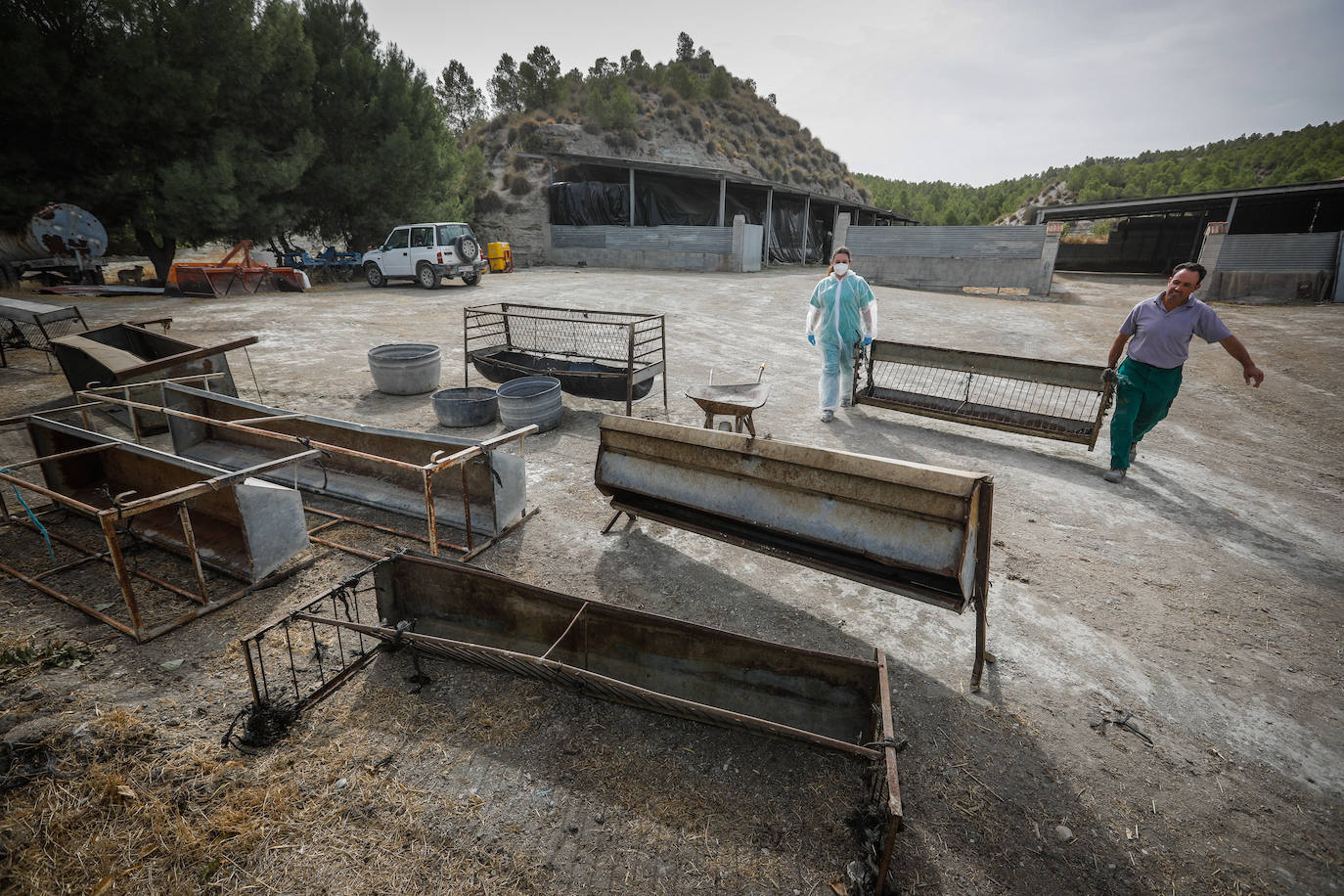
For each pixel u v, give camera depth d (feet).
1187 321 16.14
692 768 8.43
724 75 167.53
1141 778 8.47
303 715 9.20
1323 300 57.16
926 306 52.70
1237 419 24.84
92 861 7.02
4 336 32.12
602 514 16.08
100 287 52.37
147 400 21.50
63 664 10.12
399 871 6.98
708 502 11.85
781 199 104.42
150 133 53.47
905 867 7.14
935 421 23.90
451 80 151.94
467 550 13.85
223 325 40.01
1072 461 20.12
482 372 25.13
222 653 10.59
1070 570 13.67
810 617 11.98
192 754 8.43
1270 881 7.09
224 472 11.95
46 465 15.39
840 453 10.14
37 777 7.95
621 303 50.49
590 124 122.62
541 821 7.61
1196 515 16.39
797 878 6.96
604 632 9.89
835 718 8.93
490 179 100.42
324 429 17.22
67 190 51.70
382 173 69.97
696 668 9.48
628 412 23.25
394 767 8.36
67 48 48.98
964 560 9.02
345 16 69.36
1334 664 10.75
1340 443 22.16
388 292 57.16
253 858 7.10
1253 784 8.41
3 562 13.16
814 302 22.33
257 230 61.82
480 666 9.32
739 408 16.70
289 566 13.09
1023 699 9.92
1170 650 11.09
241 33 55.77
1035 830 7.67
